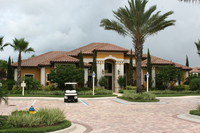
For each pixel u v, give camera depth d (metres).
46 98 23.25
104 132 8.38
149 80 34.56
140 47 22.45
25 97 23.75
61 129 8.23
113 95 27.25
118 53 35.78
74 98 20.38
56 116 9.02
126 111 14.41
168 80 32.53
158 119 11.23
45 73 32.44
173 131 8.41
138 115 12.66
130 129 8.88
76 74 27.36
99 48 34.94
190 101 21.55
